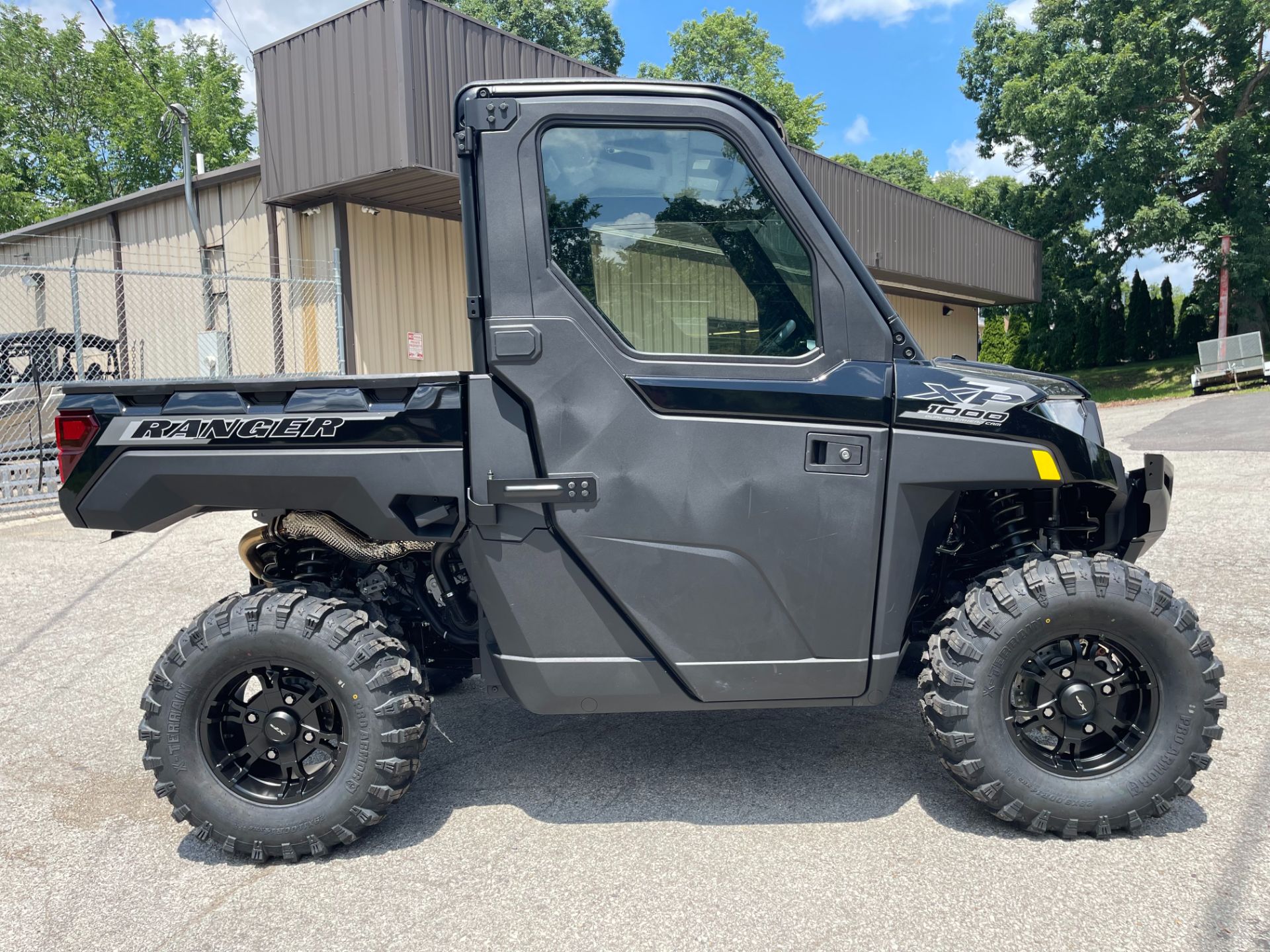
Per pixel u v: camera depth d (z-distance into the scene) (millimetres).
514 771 3117
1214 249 23000
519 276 2395
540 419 2404
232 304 12953
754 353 2455
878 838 2545
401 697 2498
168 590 6113
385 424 2459
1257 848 2414
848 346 2445
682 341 2443
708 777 2998
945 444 2416
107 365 10422
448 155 9773
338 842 2525
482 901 2301
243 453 2504
